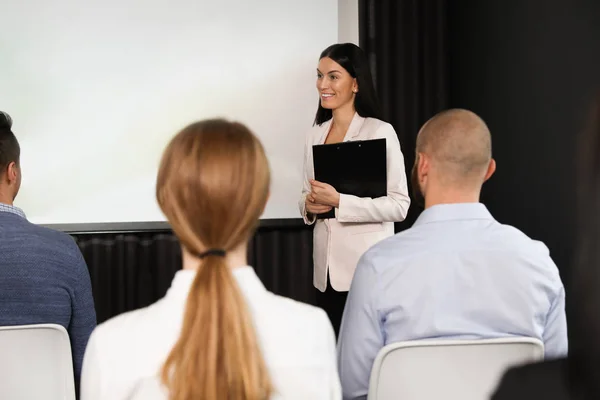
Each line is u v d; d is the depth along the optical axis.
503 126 3.41
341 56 2.83
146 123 3.47
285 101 3.56
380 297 1.46
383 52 3.70
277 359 1.00
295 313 1.03
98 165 3.44
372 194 2.68
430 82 3.76
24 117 3.37
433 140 1.52
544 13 3.06
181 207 0.97
